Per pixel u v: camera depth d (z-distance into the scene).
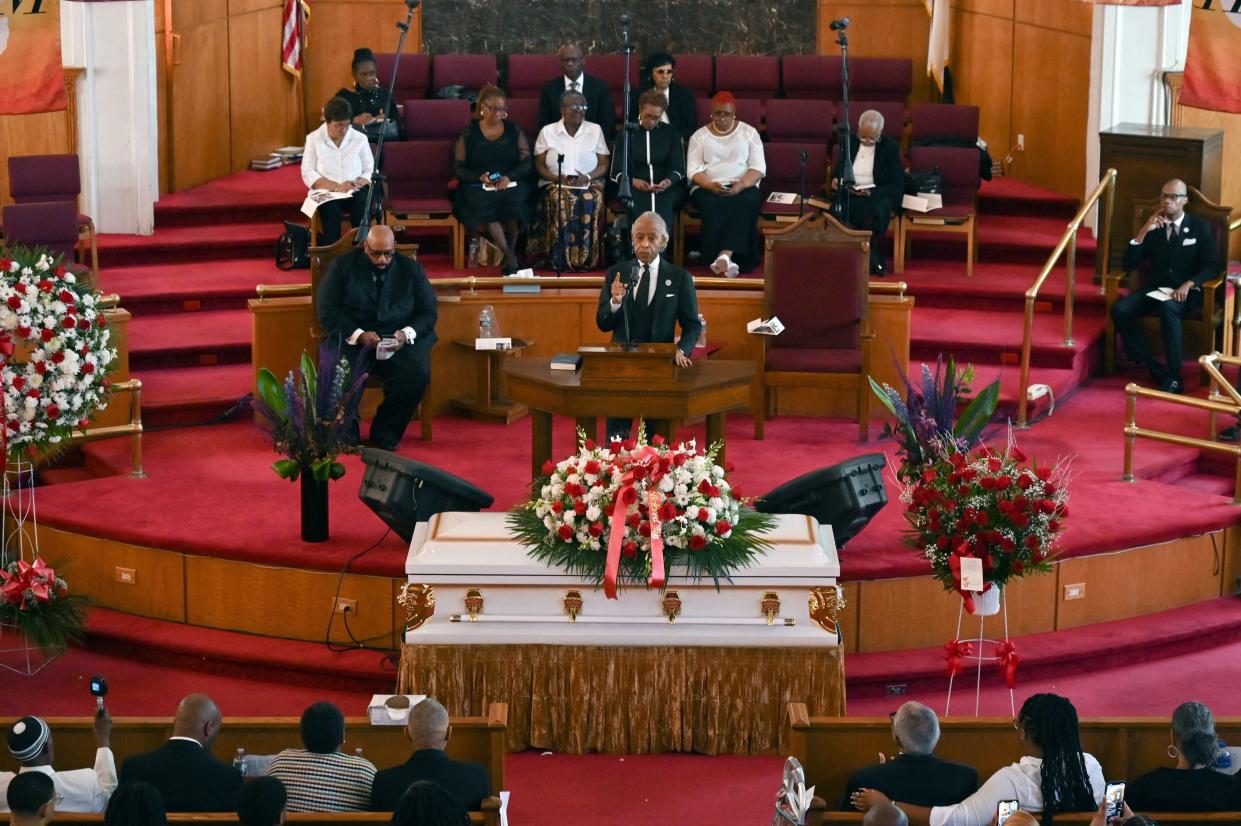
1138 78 19.89
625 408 13.19
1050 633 13.34
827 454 15.36
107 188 19.69
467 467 15.02
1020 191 21.30
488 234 19.20
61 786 9.01
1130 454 14.77
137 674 12.94
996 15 22.09
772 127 20.39
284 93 22.83
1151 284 17.55
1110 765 9.85
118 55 19.44
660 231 13.73
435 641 11.61
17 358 13.43
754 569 11.52
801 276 15.88
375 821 8.55
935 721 9.07
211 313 18.38
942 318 18.42
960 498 11.39
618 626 11.63
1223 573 14.04
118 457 15.27
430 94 21.64
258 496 14.25
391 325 15.27
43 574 12.58
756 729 11.69
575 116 19.00
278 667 12.71
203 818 8.40
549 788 11.25
